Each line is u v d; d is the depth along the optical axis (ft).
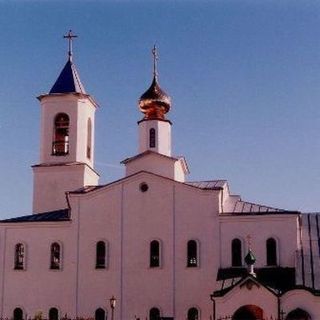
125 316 172.45
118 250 176.86
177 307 170.50
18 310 177.68
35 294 177.99
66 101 202.18
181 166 201.98
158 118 200.54
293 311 152.76
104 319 173.47
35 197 196.54
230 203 184.85
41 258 180.14
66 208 194.39
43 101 203.62
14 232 183.01
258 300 154.10
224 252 171.63
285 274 165.78
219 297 155.33
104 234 178.60
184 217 175.52
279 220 171.73
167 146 200.54
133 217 178.19
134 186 179.83
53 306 176.35
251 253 161.07
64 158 198.59
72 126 200.34
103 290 175.11
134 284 173.99
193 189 176.45
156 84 205.05
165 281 172.65
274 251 170.30
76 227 180.34
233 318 154.20
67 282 177.27
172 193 177.58
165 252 174.29
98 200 180.86
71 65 210.59
